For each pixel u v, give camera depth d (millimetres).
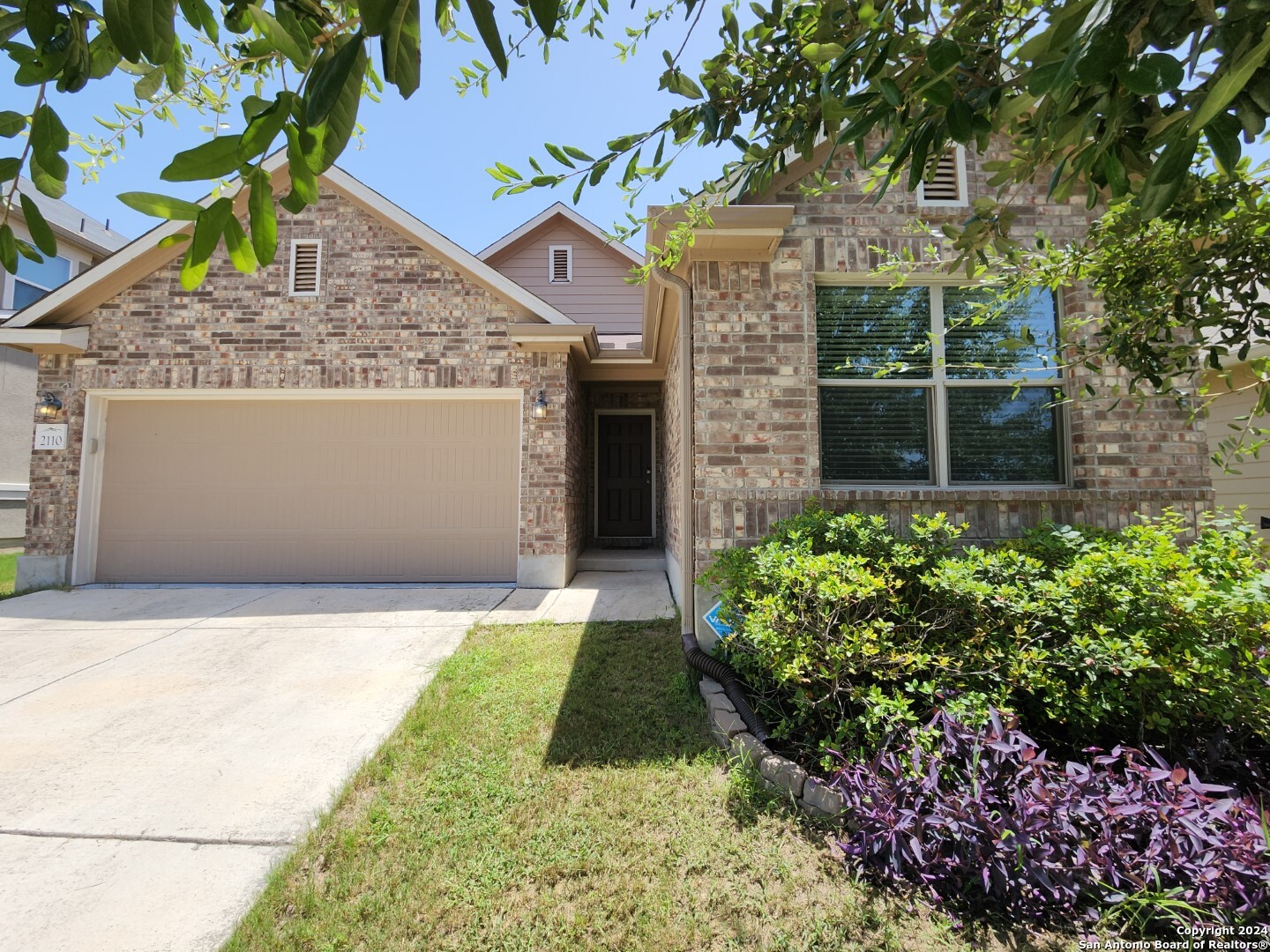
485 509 7391
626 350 8234
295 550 7328
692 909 2029
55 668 4328
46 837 2414
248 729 3363
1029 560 2988
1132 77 1025
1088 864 1918
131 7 983
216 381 7195
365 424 7430
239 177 1025
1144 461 4078
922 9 1450
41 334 6914
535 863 2250
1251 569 2672
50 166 1077
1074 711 2609
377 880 2172
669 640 4789
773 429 4199
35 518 7039
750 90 1884
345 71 892
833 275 4328
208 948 1887
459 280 7355
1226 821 1920
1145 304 2414
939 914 1981
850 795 2359
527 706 3557
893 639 2912
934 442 4316
